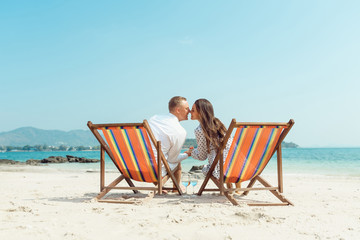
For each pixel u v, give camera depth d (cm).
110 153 425
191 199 416
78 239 238
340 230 269
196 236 245
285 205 385
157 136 427
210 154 426
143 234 249
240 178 417
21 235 246
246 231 260
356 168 1498
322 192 523
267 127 370
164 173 435
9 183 704
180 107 446
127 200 402
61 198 450
